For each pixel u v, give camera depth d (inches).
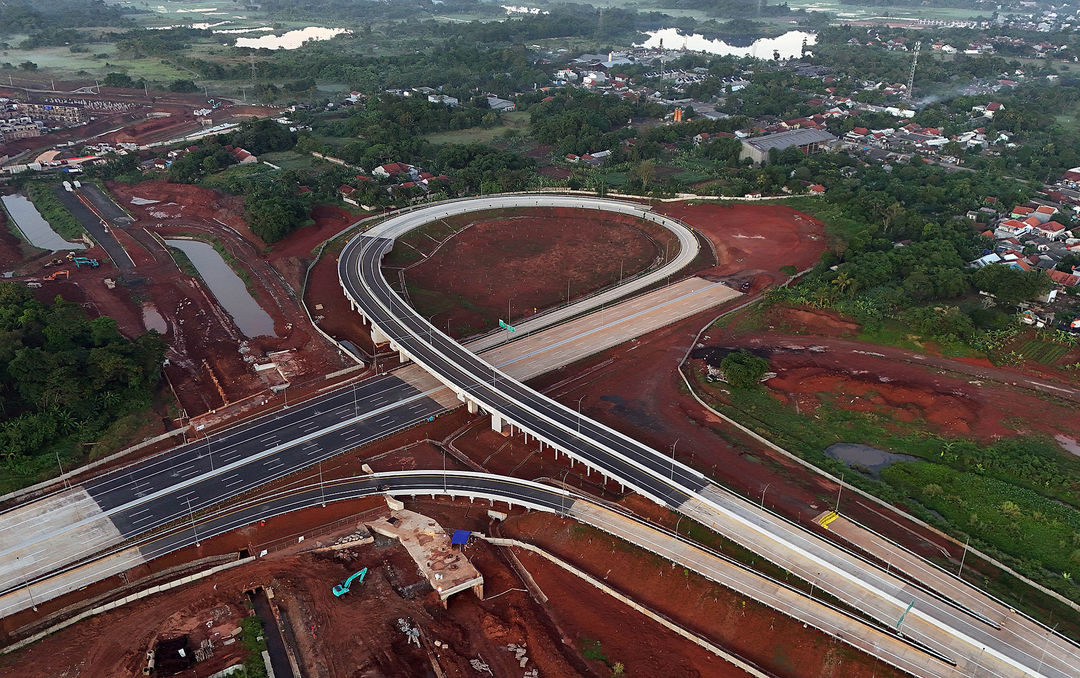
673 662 4335.6
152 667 4244.6
